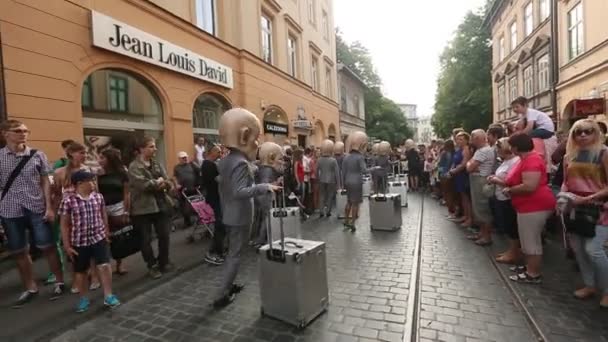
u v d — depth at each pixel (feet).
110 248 14.88
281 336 10.32
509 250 16.40
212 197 17.83
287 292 10.83
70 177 13.69
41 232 13.38
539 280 13.41
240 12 38.19
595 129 11.12
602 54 41.14
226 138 11.98
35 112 18.57
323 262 11.69
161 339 10.50
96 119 22.93
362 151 23.90
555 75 53.62
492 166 18.25
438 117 120.26
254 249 20.04
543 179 12.96
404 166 55.88
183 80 29.71
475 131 18.85
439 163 30.83
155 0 27.58
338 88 84.07
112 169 15.05
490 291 12.99
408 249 18.63
